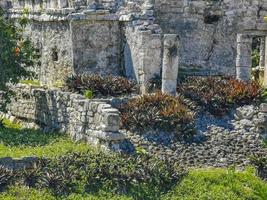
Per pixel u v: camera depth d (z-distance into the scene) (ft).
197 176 83.97
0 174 80.53
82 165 84.43
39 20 133.69
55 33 130.52
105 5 127.34
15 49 113.50
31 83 133.90
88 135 97.55
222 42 135.95
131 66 123.13
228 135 99.09
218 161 91.20
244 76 117.70
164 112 98.94
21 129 111.14
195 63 135.13
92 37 125.59
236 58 124.16
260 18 136.36
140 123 97.91
